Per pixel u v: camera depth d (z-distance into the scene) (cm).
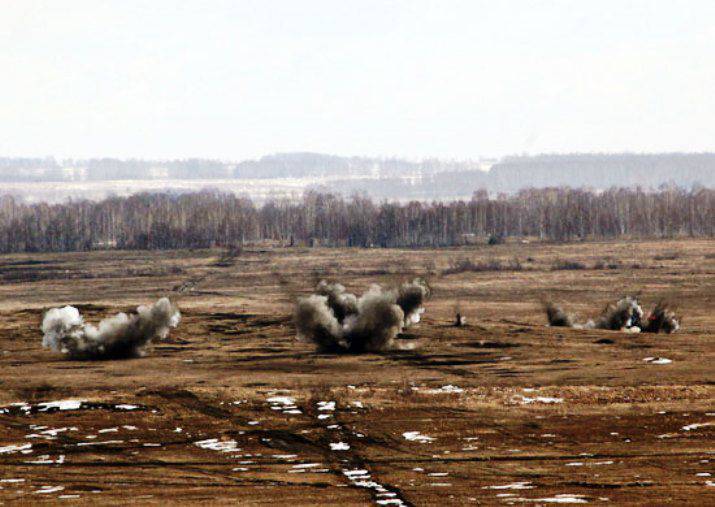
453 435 7431
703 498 5494
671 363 10950
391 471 6375
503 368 10756
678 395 8806
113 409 8538
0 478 6278
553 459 6619
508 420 7919
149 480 6200
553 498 5559
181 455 6912
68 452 7025
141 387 9588
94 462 6725
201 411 8438
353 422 7925
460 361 11406
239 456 6881
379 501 5588
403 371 10619
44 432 7694
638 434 7331
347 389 9338
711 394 8838
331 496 5725
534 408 8356
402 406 8519
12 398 9075
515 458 6669
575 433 7412
